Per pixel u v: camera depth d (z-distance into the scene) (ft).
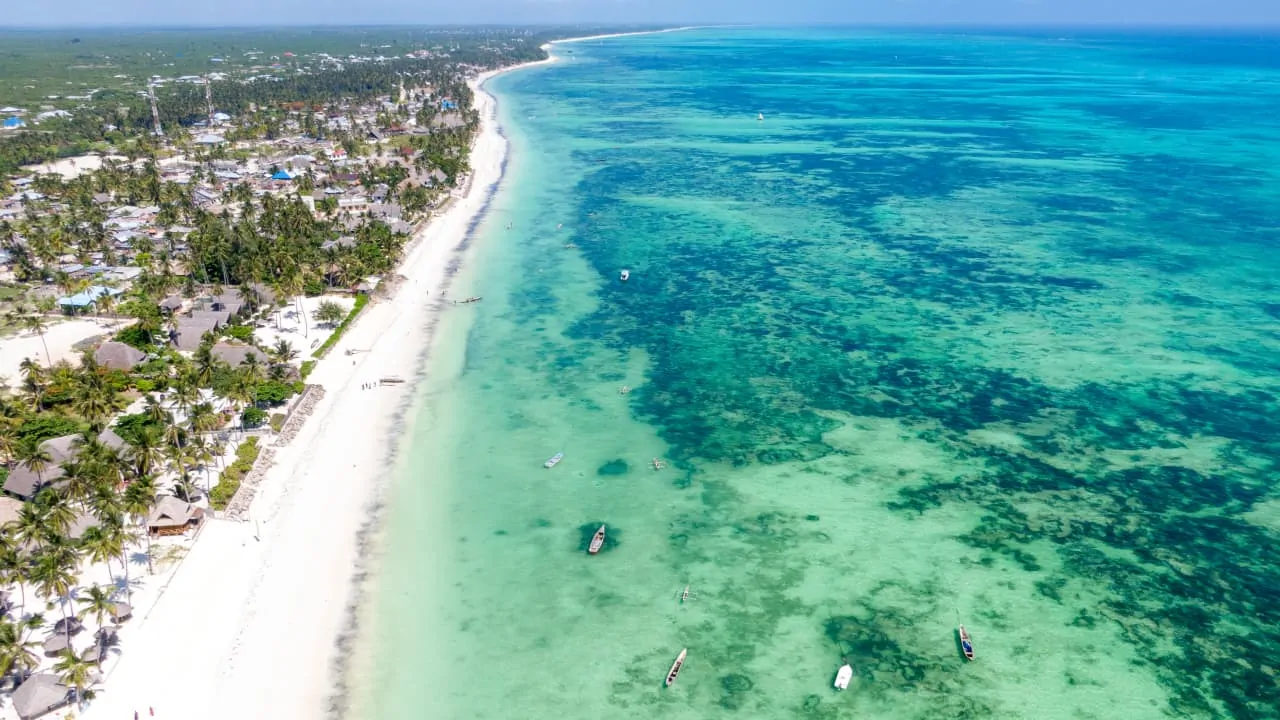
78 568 225.76
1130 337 398.83
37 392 302.86
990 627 221.87
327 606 223.10
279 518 256.52
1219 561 247.09
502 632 217.77
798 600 230.68
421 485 279.28
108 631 205.36
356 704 194.18
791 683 203.72
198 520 246.68
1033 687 203.31
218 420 290.76
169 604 217.36
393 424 317.83
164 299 402.72
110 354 333.42
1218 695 201.67
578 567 242.37
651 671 207.00
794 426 321.11
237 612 217.56
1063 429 318.24
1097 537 257.75
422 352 381.60
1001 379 358.02
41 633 203.41
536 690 200.34
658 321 422.41
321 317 391.45
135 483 238.27
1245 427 319.06
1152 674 207.51
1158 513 269.03
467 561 243.40
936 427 320.09
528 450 302.66
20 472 254.27
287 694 195.11
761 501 274.16
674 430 318.24
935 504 273.13
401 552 246.06
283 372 321.52
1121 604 230.27
